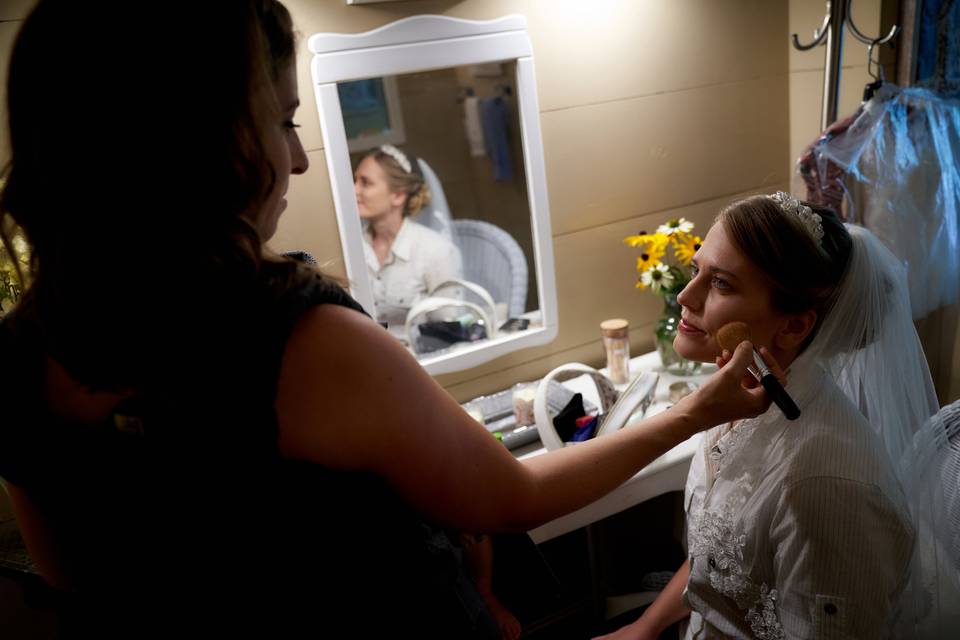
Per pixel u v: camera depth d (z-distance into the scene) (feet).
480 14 4.97
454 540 2.34
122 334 1.63
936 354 5.56
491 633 2.37
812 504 2.67
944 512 3.11
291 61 1.87
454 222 5.27
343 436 1.81
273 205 1.83
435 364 5.40
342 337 1.78
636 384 4.67
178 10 1.54
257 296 1.70
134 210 1.58
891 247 5.19
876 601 2.63
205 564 1.91
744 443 3.01
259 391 1.71
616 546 6.71
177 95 1.55
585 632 5.87
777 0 5.84
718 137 5.98
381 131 4.90
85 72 1.53
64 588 2.38
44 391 1.84
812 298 2.81
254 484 1.81
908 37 5.28
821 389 2.90
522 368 5.81
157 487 1.84
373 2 4.65
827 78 4.99
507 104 5.16
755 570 2.93
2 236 1.80
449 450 1.94
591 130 5.53
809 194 5.38
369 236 5.04
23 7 3.98
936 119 5.07
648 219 5.93
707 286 3.00
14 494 2.24
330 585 1.95
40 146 1.58
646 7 5.45
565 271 5.76
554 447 4.50
